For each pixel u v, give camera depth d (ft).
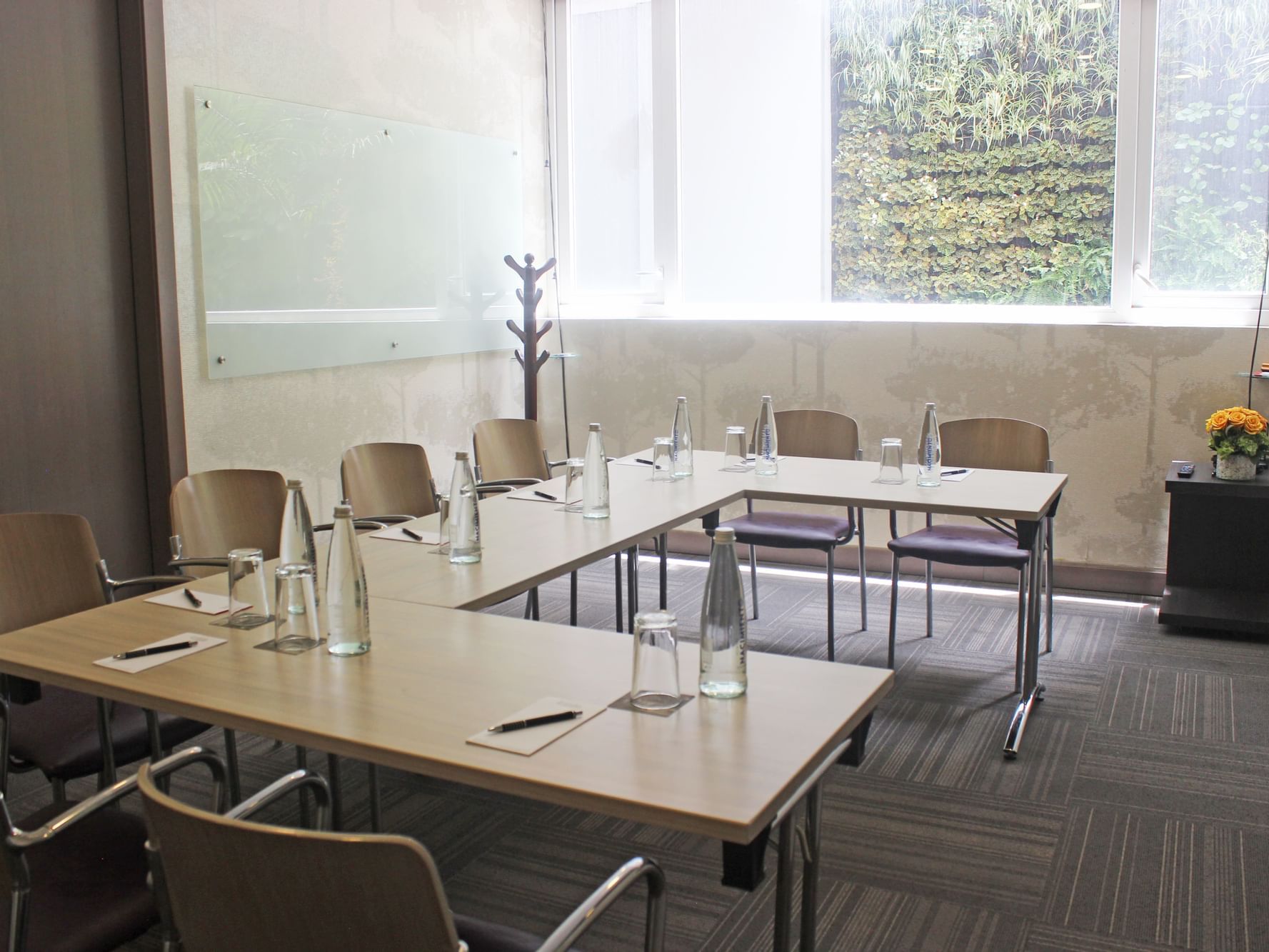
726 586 6.57
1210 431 16.07
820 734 6.08
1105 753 11.95
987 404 18.52
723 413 20.39
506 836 10.35
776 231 20.18
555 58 21.56
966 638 15.94
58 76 13.64
